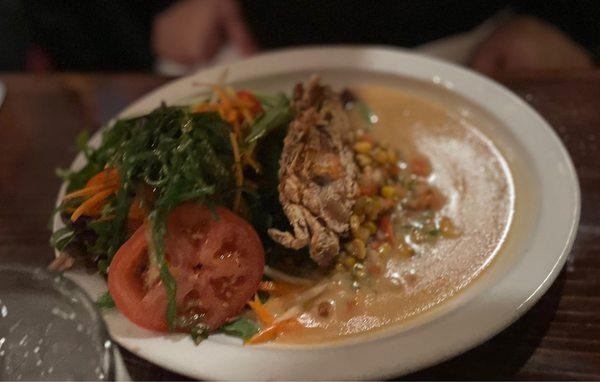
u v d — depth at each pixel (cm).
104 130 44
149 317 33
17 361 31
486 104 44
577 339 32
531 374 31
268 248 38
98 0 68
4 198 44
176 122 38
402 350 30
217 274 34
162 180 35
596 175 40
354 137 44
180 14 71
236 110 40
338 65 49
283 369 30
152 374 32
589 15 61
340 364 30
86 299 32
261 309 34
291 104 42
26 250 40
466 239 37
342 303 35
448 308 33
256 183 39
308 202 37
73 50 70
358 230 38
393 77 48
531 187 38
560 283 34
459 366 31
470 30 64
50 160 47
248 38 69
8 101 53
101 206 37
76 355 31
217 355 31
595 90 45
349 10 64
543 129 40
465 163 42
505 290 32
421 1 62
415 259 37
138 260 34
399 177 42
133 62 71
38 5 67
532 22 63
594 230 37
